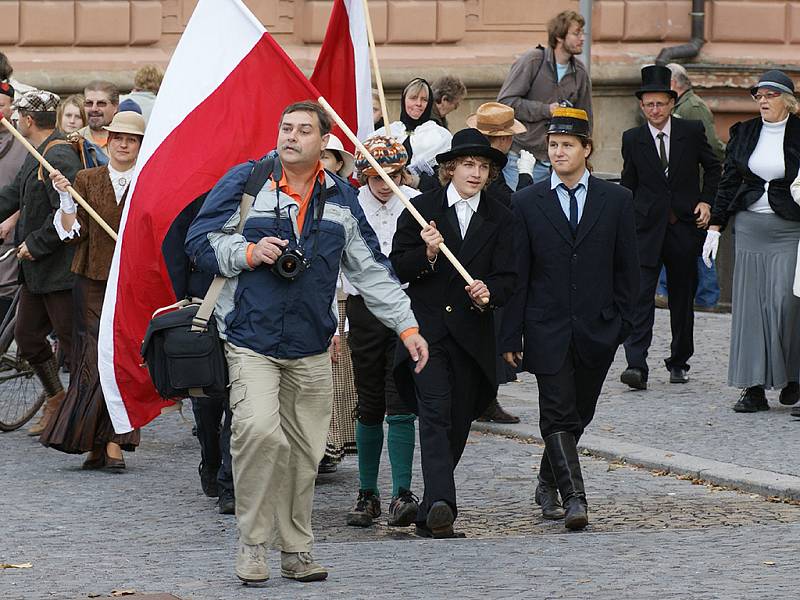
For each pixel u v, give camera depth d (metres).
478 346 11.83
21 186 15.80
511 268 11.88
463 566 10.33
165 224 12.15
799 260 16.42
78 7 26.41
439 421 11.73
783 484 13.23
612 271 12.27
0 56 16.11
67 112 19.16
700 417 16.88
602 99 30.45
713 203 18.84
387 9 28.55
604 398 18.14
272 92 12.45
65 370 20.08
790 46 31.25
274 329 9.73
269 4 28.14
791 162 17.00
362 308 12.23
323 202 9.88
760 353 17.03
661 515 12.51
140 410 13.10
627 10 30.41
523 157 19.34
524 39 29.61
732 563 10.27
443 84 19.23
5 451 15.59
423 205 11.90
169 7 27.22
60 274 15.52
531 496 13.38
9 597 9.51
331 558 10.71
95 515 12.60
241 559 9.83
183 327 9.74
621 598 9.27
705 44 30.91
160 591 9.64
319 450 10.00
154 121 12.34
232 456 9.84
